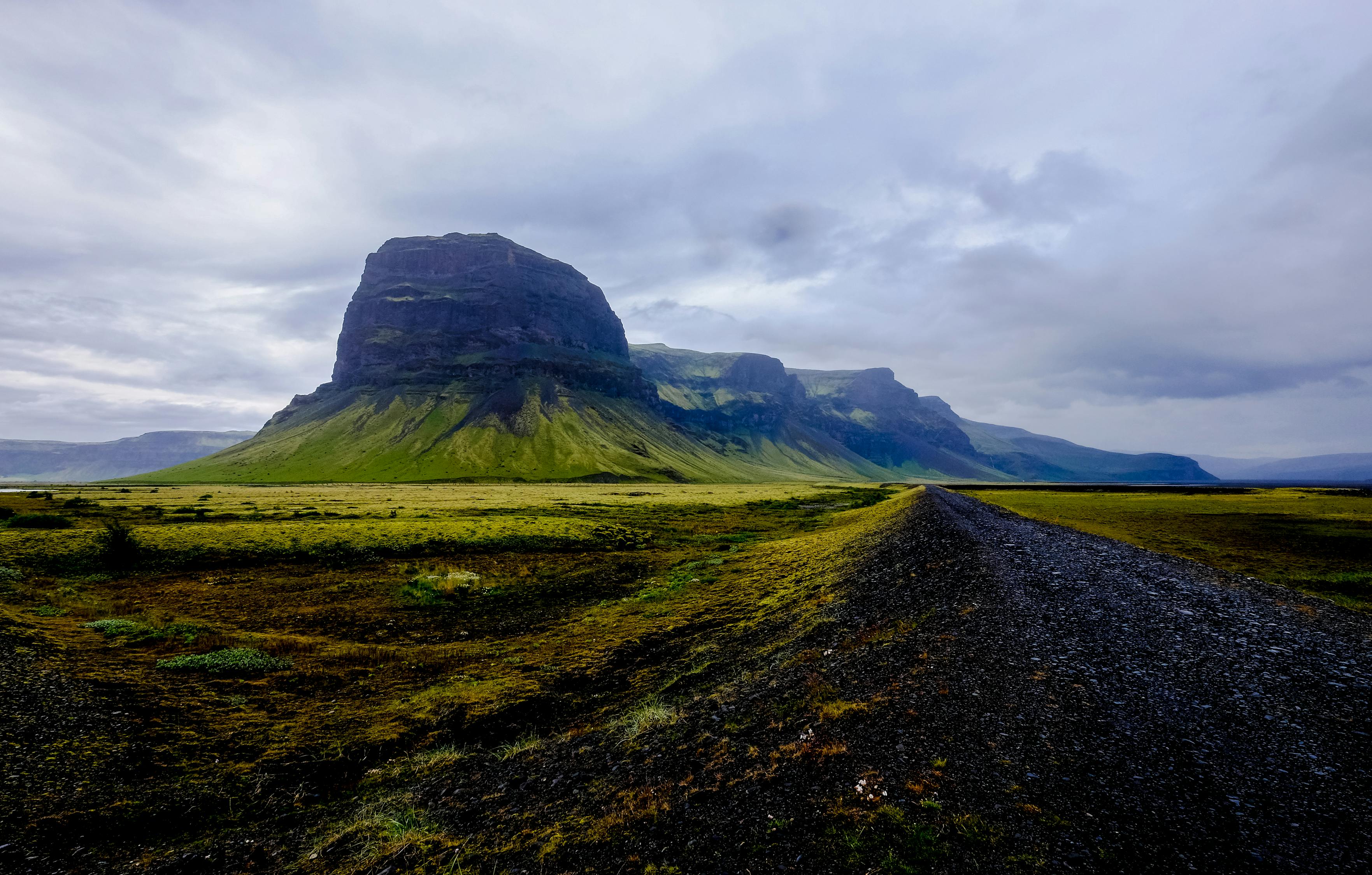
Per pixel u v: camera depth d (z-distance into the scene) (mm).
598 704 20594
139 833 12758
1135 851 8539
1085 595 23531
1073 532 45188
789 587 36156
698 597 36469
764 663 21969
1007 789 10273
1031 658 16641
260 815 13781
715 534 69250
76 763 14648
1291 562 35500
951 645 18250
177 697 19672
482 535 56625
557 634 29781
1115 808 9625
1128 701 13758
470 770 15750
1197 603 22656
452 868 10688
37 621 25844
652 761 14055
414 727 18516
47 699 17672
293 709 19953
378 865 11203
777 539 63656
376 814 13578
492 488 189375
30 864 11289
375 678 23234
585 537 59719
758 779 11844
